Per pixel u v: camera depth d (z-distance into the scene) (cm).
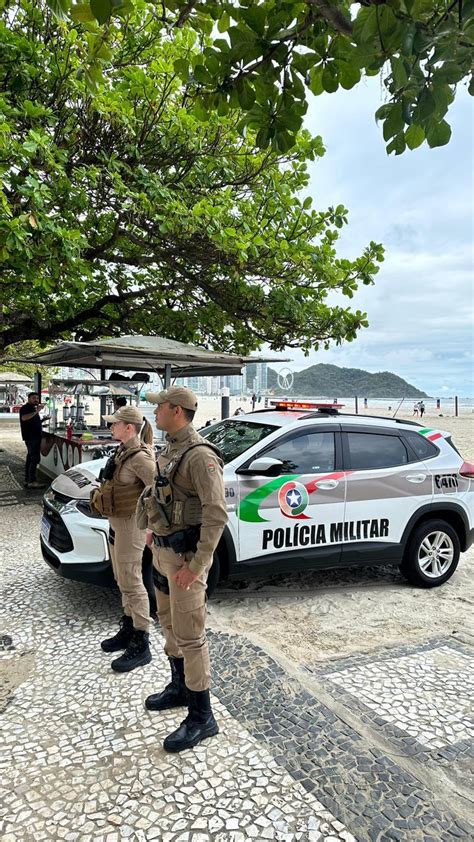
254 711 304
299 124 231
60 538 446
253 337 1276
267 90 225
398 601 497
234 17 207
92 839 216
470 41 157
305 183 1074
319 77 215
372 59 171
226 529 450
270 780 248
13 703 314
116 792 241
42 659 367
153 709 305
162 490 277
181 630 275
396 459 533
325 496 487
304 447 497
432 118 178
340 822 223
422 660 376
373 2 159
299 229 1026
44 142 646
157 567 295
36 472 1216
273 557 468
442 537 541
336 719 297
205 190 933
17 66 707
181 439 280
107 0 165
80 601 470
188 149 929
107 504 342
